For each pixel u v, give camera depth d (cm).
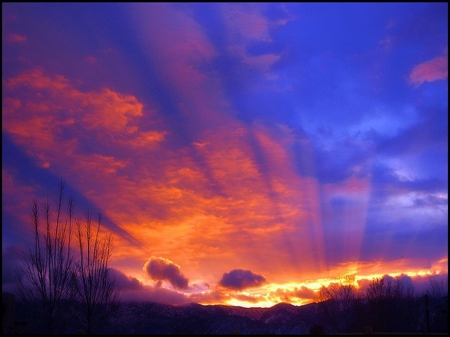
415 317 4544
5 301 2241
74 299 3994
